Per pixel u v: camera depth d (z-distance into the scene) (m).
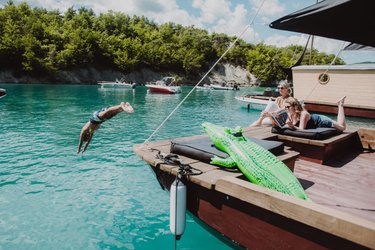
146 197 5.70
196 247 4.04
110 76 65.69
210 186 3.17
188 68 81.19
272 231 2.77
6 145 9.20
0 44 47.66
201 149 4.04
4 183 6.25
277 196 2.64
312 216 2.38
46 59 52.47
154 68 76.69
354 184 4.41
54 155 8.29
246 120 16.25
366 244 2.08
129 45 70.44
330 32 3.78
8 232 4.39
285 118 5.91
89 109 18.11
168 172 3.93
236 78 92.62
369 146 6.42
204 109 20.81
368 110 16.14
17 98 23.42
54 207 5.22
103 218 4.87
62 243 4.14
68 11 78.81
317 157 5.45
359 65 16.27
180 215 3.37
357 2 3.10
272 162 3.68
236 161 3.60
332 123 6.09
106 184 6.31
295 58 101.25
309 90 18.23
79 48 58.78
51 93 30.45
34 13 66.62
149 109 19.70
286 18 3.69
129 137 10.87
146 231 4.50
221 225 3.28
